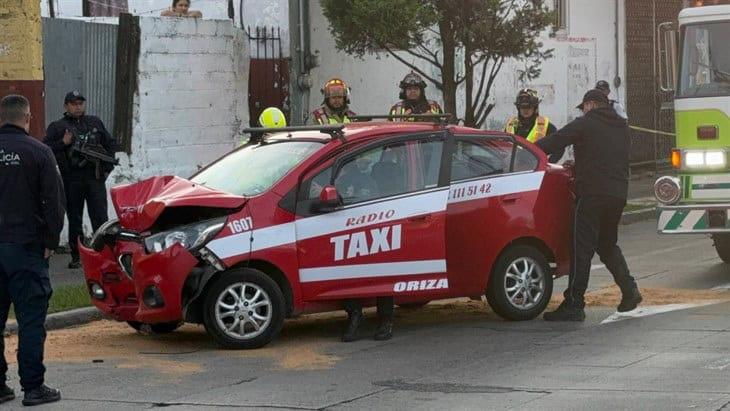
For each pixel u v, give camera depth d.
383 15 31.33
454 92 33.50
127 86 31.78
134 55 31.88
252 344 18.92
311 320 22.08
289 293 19.05
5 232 15.64
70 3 42.16
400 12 31.22
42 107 29.69
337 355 18.48
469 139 20.70
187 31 33.25
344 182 19.56
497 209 20.67
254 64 41.09
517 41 32.81
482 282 20.64
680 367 16.62
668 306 22.12
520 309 20.98
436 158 20.28
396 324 21.28
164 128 32.81
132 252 19.31
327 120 26.61
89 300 23.16
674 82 25.05
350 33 32.50
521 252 20.97
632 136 50.53
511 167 21.03
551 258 21.45
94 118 27.66
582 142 20.92
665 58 25.17
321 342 19.62
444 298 20.44
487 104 42.22
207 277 18.50
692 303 22.33
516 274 20.95
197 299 18.94
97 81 31.36
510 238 20.78
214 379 16.84
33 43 29.34
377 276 19.58
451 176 20.36
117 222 20.17
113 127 31.75
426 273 19.98
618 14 49.31
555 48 45.75
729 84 24.44
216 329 18.78
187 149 33.47
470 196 20.45
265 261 18.88
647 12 51.25
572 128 20.89
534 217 21.03
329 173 19.47
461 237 20.34
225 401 15.41
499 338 19.52
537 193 21.11
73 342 20.12
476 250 20.50
